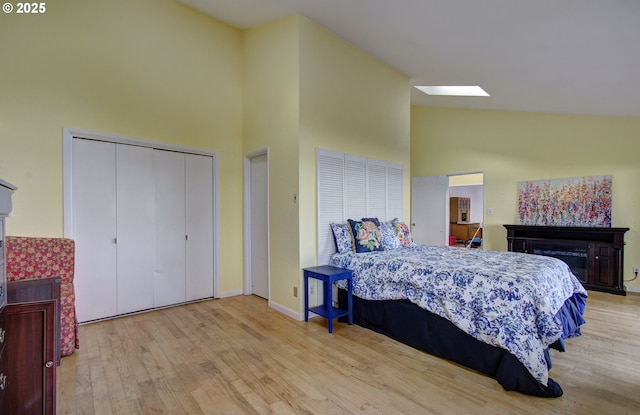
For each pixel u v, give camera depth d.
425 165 6.36
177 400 1.89
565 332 2.53
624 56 2.61
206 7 3.69
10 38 2.72
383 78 4.31
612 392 1.95
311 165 3.43
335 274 2.98
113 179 3.30
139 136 3.43
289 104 3.43
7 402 1.50
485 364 2.16
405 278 2.67
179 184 3.78
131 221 3.42
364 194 4.01
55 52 2.93
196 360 2.39
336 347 2.62
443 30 2.94
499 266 2.54
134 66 3.39
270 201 3.70
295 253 3.34
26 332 1.54
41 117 2.86
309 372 2.21
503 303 2.10
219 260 4.06
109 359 2.41
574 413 1.75
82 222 3.11
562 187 4.79
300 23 3.32
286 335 2.87
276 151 3.62
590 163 4.59
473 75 3.92
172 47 3.67
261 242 4.07
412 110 6.52
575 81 3.33
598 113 4.37
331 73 3.63
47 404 1.56
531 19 2.38
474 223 10.07
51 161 2.90
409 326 2.65
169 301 3.70
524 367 1.95
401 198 4.60
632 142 4.28
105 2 3.21
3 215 1.46
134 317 3.34
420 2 2.55
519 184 5.22
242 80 4.25
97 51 3.16
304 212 3.35
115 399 1.90
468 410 1.78
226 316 3.38
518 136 5.25
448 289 2.38
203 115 3.92
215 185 4.04
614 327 3.00
